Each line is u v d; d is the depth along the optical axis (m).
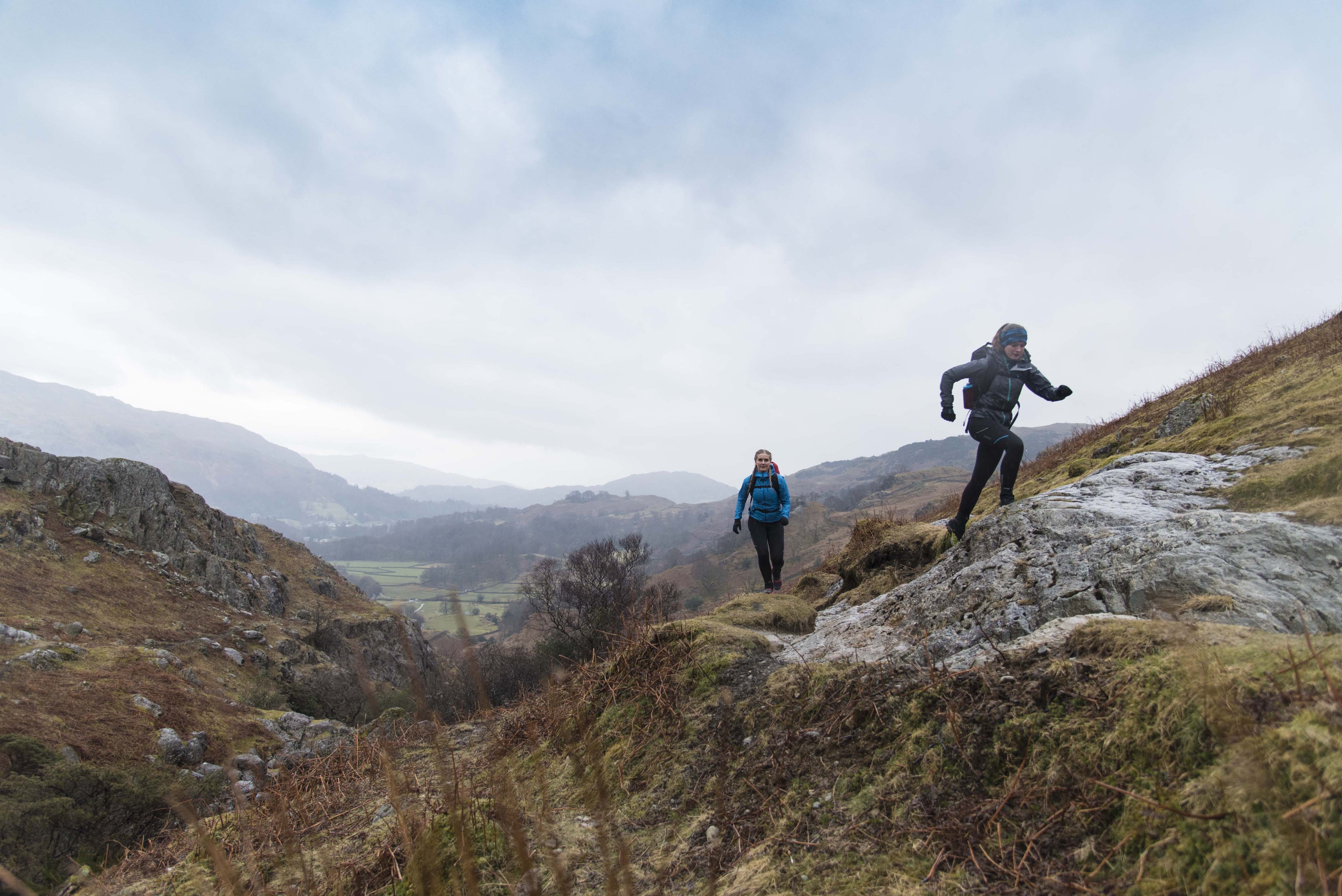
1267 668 1.71
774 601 5.55
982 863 1.82
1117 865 1.59
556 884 1.96
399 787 2.84
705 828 2.61
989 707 2.28
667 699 3.76
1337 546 2.68
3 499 24.08
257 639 24.17
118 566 24.34
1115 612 3.02
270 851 2.90
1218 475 4.50
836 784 2.48
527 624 23.02
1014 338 5.30
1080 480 5.23
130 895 2.88
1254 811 1.38
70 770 7.70
